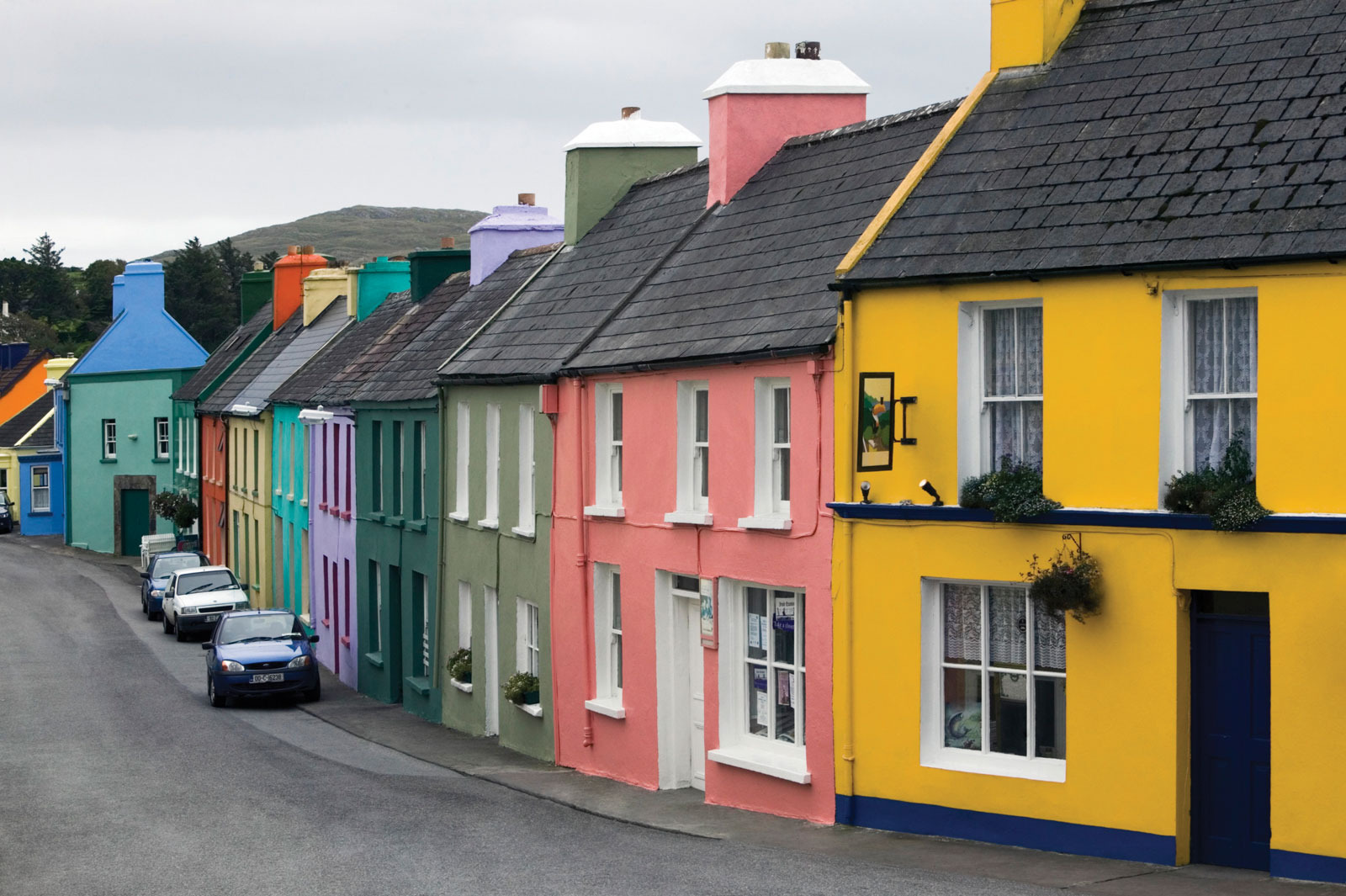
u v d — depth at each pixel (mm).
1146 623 13992
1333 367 12930
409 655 31203
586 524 22141
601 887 13742
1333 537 12930
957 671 15586
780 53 22906
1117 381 14148
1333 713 12953
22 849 16922
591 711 22109
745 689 18625
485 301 30484
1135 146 15062
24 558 65500
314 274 50562
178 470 65438
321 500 39250
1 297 163625
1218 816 13906
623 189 27859
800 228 19609
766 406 17875
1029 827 14820
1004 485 14625
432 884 14219
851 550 16125
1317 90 14289
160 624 46344
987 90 17047
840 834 15945
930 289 15391
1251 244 13234
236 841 16891
